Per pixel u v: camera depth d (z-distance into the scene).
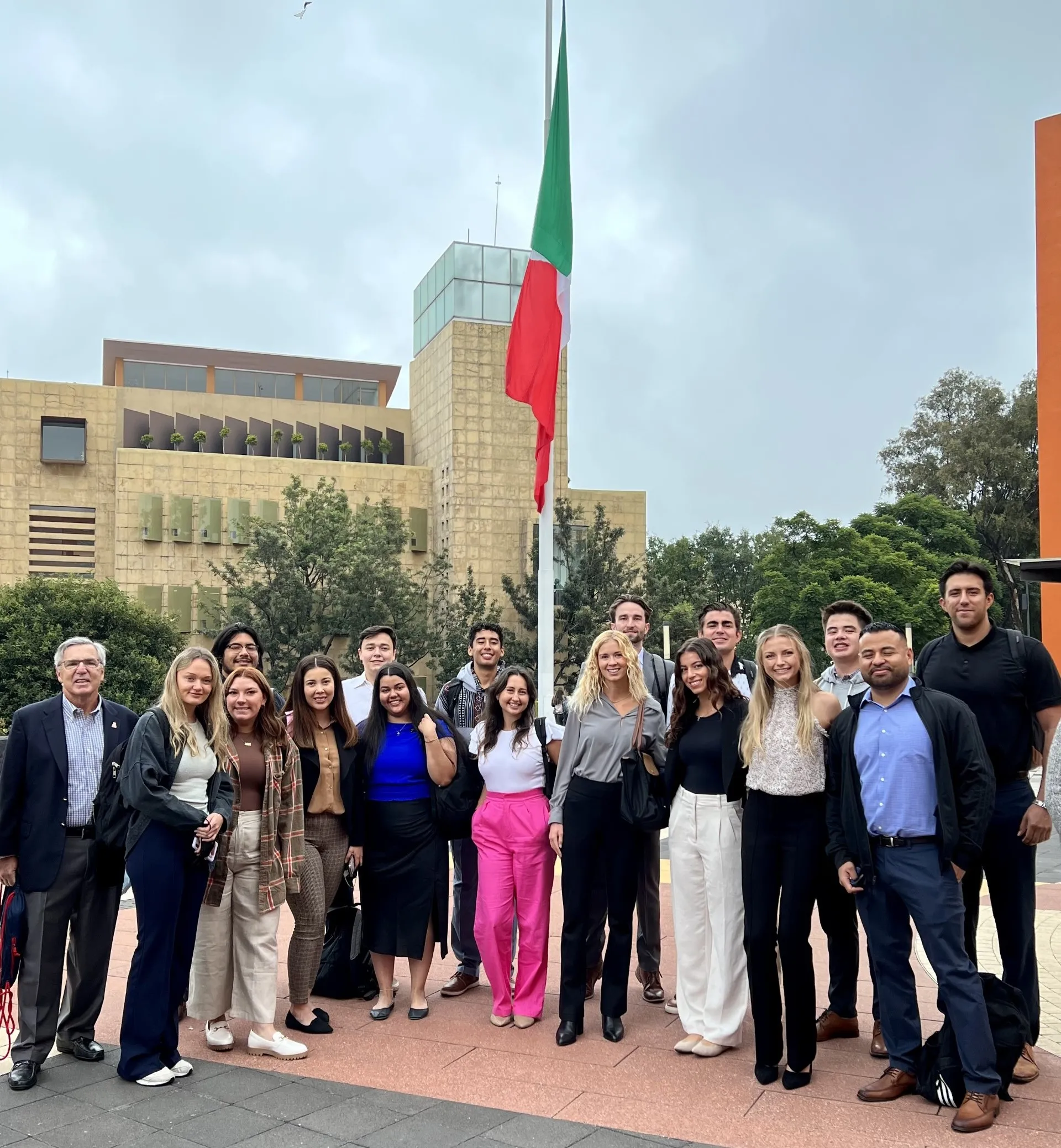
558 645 41.72
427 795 6.12
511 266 47.31
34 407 44.44
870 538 44.25
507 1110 4.66
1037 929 8.61
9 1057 5.50
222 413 48.41
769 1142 4.30
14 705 33.16
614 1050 5.45
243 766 5.57
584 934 5.68
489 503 45.72
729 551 68.50
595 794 5.69
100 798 5.27
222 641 6.78
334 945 6.42
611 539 42.88
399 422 51.34
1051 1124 4.43
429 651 39.47
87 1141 4.38
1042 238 20.09
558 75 10.23
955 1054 4.62
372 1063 5.30
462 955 6.63
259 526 38.12
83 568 44.44
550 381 10.02
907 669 4.77
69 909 5.26
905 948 4.81
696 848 5.49
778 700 5.17
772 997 4.97
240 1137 4.40
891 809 4.70
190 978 5.83
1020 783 5.04
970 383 52.47
